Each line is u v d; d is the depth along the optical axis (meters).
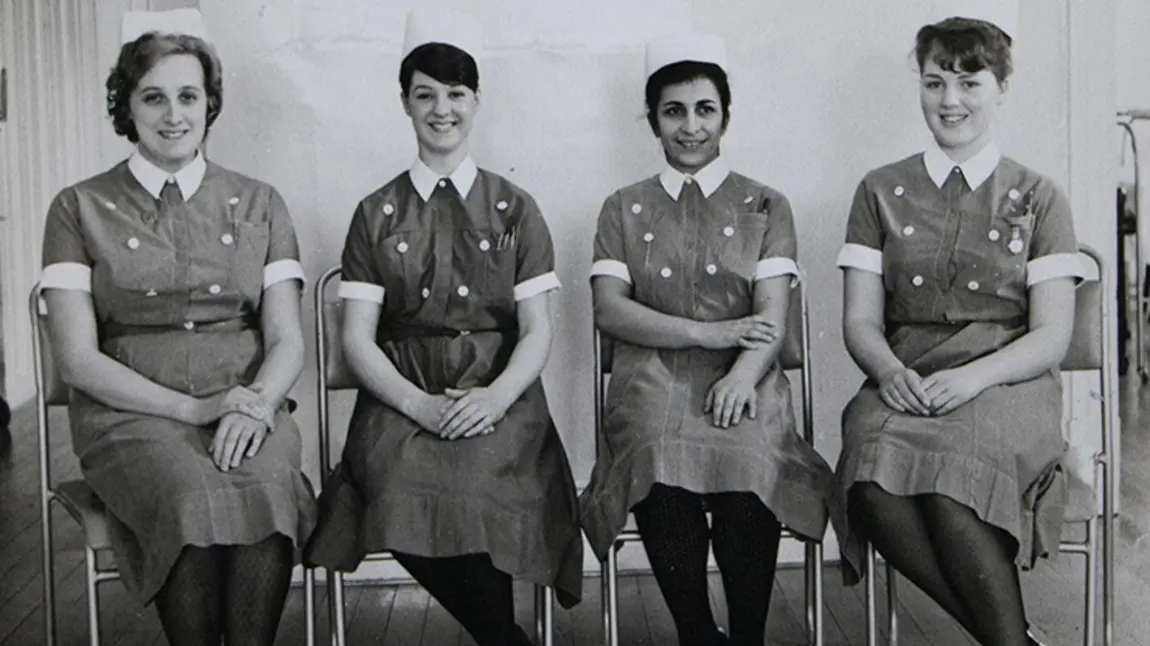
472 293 2.38
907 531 2.08
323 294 2.42
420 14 2.39
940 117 2.35
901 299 2.37
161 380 2.26
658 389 2.32
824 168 2.92
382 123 2.84
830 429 2.99
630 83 2.88
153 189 2.31
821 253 2.94
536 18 2.85
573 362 2.93
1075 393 3.19
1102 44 2.93
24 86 5.02
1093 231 3.00
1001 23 2.36
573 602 2.24
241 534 2.04
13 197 5.03
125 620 2.69
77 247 2.27
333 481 2.26
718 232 2.44
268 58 2.81
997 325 2.32
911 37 2.88
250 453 2.12
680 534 2.16
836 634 2.54
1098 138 2.96
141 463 2.09
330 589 2.24
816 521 2.19
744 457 2.18
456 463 2.17
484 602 2.17
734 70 2.89
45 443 2.29
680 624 2.17
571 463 2.94
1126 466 3.67
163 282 2.27
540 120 2.87
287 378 2.27
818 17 2.88
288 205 2.85
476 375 2.36
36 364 2.28
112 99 2.30
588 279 2.91
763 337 2.32
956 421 2.12
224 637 2.05
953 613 2.08
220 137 2.82
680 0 2.87
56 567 3.07
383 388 2.28
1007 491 2.07
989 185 2.34
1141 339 4.78
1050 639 2.45
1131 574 2.83
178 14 2.35
